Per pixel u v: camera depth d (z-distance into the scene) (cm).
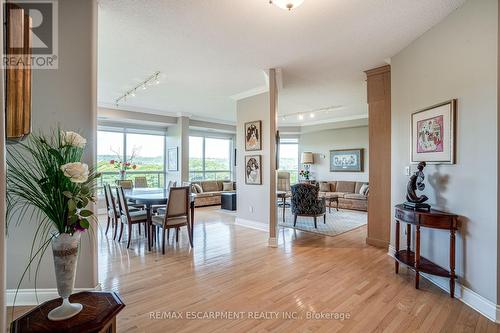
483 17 215
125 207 394
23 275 202
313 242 418
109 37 301
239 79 451
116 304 137
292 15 255
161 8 245
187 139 758
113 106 643
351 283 268
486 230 212
